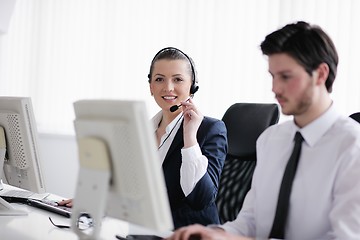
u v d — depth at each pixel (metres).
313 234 1.25
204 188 1.69
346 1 2.40
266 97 2.70
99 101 1.17
